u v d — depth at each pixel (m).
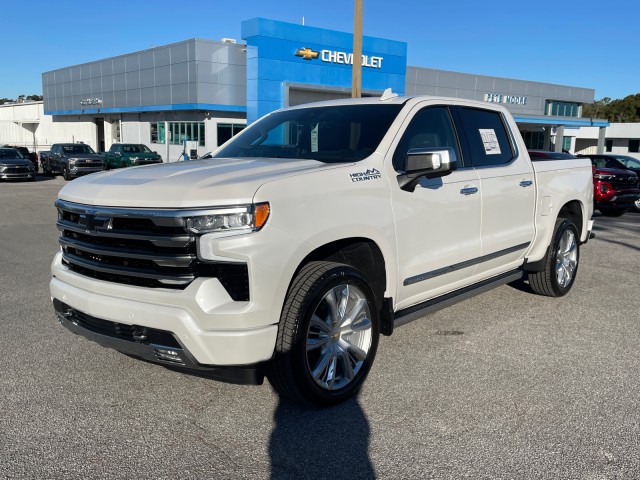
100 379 4.23
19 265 8.21
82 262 3.73
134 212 3.36
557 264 6.28
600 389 4.08
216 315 3.20
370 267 4.12
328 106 4.98
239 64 35.44
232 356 3.25
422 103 4.68
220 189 3.29
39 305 6.14
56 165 31.00
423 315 4.54
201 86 34.28
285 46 27.11
